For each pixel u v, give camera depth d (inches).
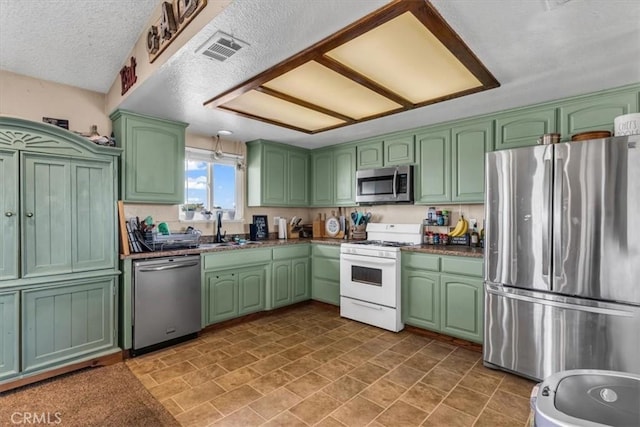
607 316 75.3
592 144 77.5
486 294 95.7
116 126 113.4
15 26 81.7
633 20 60.6
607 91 92.1
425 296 119.6
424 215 143.3
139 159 113.3
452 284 112.3
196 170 147.0
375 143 149.4
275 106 109.0
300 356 104.2
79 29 85.7
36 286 86.0
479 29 64.0
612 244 75.0
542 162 84.8
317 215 188.1
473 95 97.8
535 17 60.0
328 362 99.9
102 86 111.4
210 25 61.5
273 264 146.2
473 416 73.2
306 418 72.4
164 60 75.8
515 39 67.5
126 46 93.9
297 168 173.8
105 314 98.6
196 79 85.4
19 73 99.3
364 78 86.3
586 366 78.2
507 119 110.7
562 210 81.7
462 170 121.2
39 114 102.7
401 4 55.8
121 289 103.5
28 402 78.0
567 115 99.0
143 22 85.5
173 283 112.4
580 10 57.8
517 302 89.1
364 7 56.7
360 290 136.2
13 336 83.0
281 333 124.6
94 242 97.1
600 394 29.3
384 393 82.6
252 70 80.6
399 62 78.4
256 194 159.0
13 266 83.2
